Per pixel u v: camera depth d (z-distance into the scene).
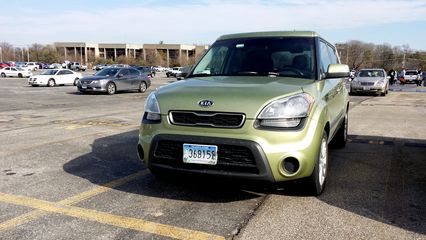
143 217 3.76
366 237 3.33
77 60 119.62
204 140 3.72
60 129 8.96
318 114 3.99
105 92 21.56
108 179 4.97
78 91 23.38
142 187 4.64
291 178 3.75
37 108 13.99
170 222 3.64
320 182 4.25
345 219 3.69
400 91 26.72
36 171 5.36
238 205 4.05
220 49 5.51
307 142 3.74
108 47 133.62
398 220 3.67
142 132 4.19
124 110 13.42
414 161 5.90
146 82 23.56
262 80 4.41
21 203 4.14
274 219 3.70
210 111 3.77
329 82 5.19
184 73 5.47
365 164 5.73
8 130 8.81
